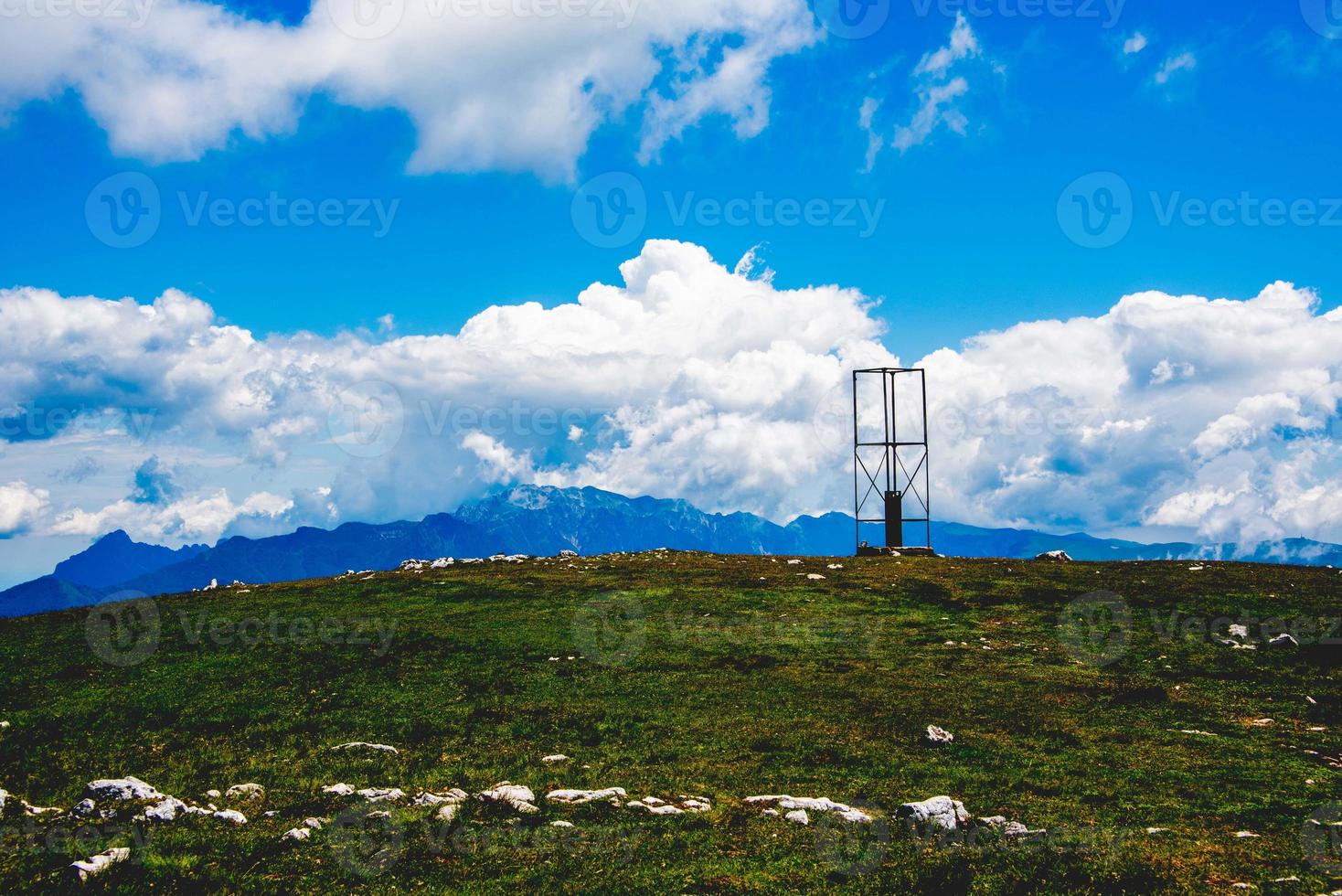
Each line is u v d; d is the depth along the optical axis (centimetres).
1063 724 3472
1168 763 2955
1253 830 2247
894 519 9188
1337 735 3288
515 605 6053
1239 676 4206
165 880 1656
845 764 2955
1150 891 1727
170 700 3984
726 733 3372
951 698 3894
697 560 8362
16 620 5791
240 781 2672
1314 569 7019
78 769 2834
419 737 3356
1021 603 5947
